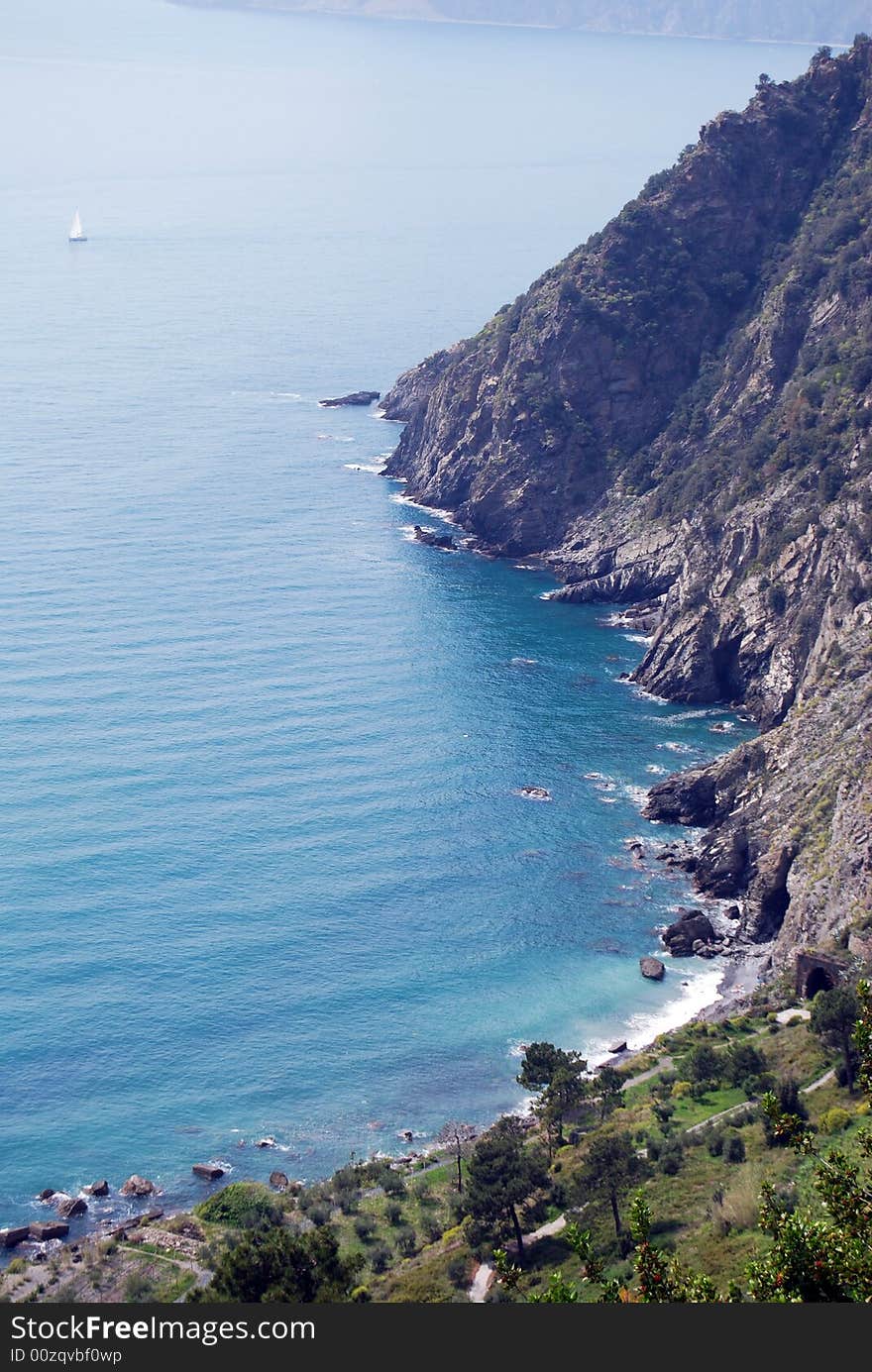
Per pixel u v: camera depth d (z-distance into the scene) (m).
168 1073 132.12
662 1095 124.56
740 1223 99.75
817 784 160.00
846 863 143.62
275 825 166.75
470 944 150.62
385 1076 133.25
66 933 147.38
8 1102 128.25
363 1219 114.00
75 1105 128.38
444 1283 101.88
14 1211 117.94
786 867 153.88
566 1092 123.25
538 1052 127.88
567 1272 100.38
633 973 147.62
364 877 159.38
